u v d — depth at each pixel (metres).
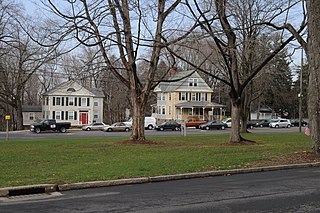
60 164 12.46
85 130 54.84
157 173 10.49
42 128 47.22
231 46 20.56
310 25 15.06
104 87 73.38
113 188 9.08
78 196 8.16
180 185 9.48
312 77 15.27
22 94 71.38
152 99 82.75
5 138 33.91
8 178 9.60
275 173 11.53
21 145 20.80
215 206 7.24
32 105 75.81
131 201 7.65
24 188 8.44
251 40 20.94
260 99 66.56
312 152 15.22
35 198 7.98
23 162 13.02
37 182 9.04
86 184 9.07
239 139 22.67
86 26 16.72
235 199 7.86
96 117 69.62
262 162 13.09
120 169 11.12
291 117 81.38
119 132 49.78
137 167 11.53
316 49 15.04
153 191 8.70
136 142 22.33
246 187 9.19
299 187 9.19
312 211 6.88
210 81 79.31
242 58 29.52
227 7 23.64
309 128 16.11
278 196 8.15
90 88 70.94
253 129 57.53
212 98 80.12
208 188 9.06
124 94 71.19
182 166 11.82
